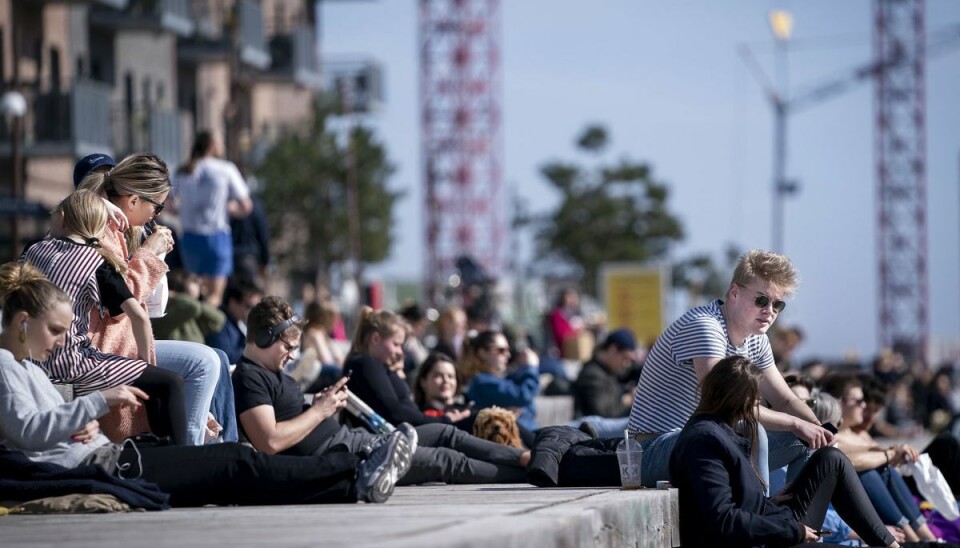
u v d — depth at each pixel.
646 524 16.94
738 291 20.17
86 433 16.75
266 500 17.05
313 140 103.19
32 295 16.73
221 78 90.50
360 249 105.25
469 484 21.92
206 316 27.08
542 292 108.50
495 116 192.12
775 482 22.42
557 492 18.56
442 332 37.19
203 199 30.22
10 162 63.22
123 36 74.31
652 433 20.34
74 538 13.38
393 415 24.33
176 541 12.88
